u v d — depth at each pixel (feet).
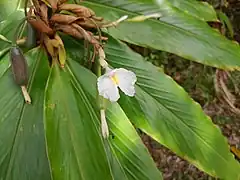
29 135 0.73
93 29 0.81
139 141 0.77
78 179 0.67
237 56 0.92
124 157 0.76
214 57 0.91
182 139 0.85
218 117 2.77
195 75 2.83
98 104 0.72
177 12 0.94
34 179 0.72
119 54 0.87
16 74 0.72
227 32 2.49
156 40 0.89
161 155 2.71
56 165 0.67
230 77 2.54
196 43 0.91
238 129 2.77
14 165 0.72
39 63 0.77
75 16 0.79
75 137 0.69
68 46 0.82
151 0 0.94
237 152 2.22
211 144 0.87
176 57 2.83
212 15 1.02
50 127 0.69
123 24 0.89
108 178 0.67
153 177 0.77
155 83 0.88
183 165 2.67
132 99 0.85
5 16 0.89
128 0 0.93
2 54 0.79
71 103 0.72
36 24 0.77
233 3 2.92
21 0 0.90
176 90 0.89
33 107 0.74
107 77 0.72
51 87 0.72
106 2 0.92
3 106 0.73
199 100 2.82
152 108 0.86
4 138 0.73
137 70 0.87
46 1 0.77
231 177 0.86
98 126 0.71
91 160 0.68
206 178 2.62
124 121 0.77
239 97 2.69
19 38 0.81
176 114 0.87
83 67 0.76
